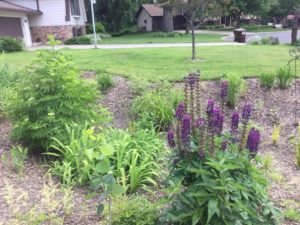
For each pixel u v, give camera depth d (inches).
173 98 224.7
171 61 404.2
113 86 263.0
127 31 1471.5
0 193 124.6
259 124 214.8
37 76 165.5
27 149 161.8
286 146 184.7
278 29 1584.6
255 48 568.7
